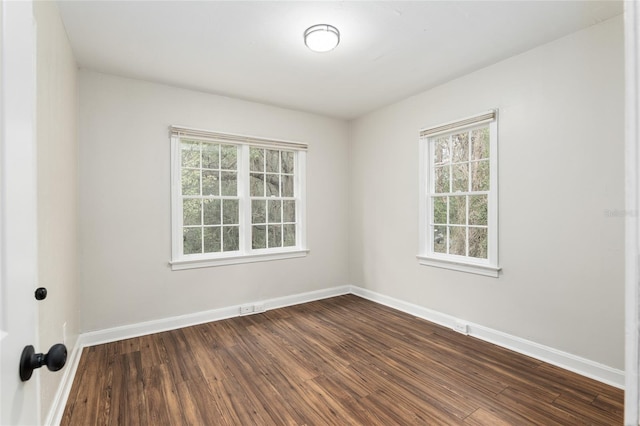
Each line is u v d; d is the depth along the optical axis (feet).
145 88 10.49
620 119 7.07
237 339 9.87
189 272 11.19
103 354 8.82
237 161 12.57
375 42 8.21
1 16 1.86
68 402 6.63
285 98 12.30
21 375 2.03
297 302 13.67
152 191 10.57
